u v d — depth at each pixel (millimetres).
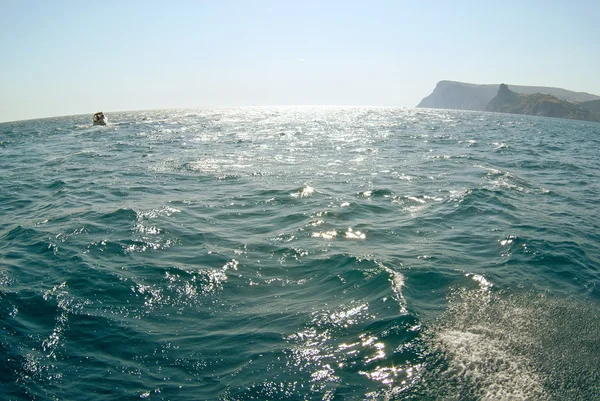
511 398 4406
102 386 4680
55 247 9062
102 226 10531
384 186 15148
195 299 6707
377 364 4965
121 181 16906
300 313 6172
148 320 6078
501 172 17750
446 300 6539
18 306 6398
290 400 4410
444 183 15594
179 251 8789
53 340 5543
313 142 30906
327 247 8875
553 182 16578
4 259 8438
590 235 9977
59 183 17125
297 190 14438
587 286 7180
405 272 7512
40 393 4562
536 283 7203
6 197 15125
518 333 5609
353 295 6684
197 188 15281
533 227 10383
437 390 4520
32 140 38531
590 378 4723
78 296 6762
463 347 5262
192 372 4906
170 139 34156
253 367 4957
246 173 18156
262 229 10266
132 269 7828
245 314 6219
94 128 51750
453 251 8703
